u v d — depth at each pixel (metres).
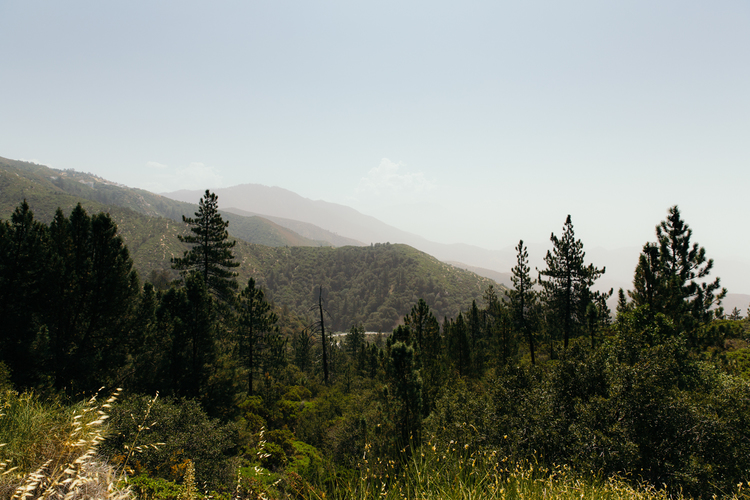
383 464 3.85
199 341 20.66
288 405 26.00
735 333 25.98
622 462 7.09
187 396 19.12
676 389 9.23
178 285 29.09
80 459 2.75
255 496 4.10
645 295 20.48
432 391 17.94
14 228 17.28
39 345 16.59
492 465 4.29
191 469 3.92
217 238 31.53
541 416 8.94
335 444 14.31
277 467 11.71
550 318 34.53
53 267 17.58
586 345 11.19
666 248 22.78
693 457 7.43
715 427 7.73
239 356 31.69
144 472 6.95
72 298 18.19
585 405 8.83
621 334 12.49
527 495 3.53
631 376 8.89
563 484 4.14
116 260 19.42
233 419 20.67
